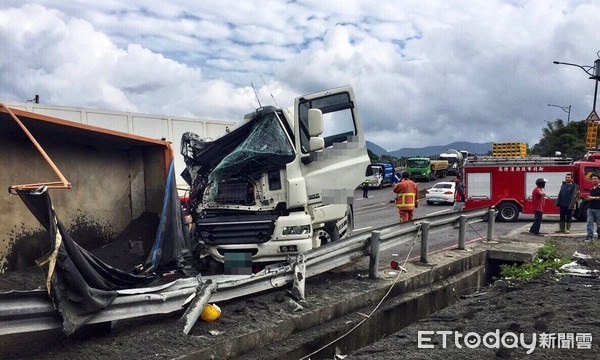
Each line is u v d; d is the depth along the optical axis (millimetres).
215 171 7062
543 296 6406
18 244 5652
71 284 3945
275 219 6719
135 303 4445
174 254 6398
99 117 11898
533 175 16859
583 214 16578
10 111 4816
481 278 9102
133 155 7203
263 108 7168
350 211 9016
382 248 7293
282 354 4691
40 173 5945
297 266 5984
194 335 4562
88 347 4152
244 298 5746
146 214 7129
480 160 17891
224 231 6789
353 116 7742
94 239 6605
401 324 6512
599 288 6762
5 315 3543
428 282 7570
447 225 9367
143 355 4051
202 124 14422
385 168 39438
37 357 3949
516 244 10352
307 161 7121
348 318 5812
